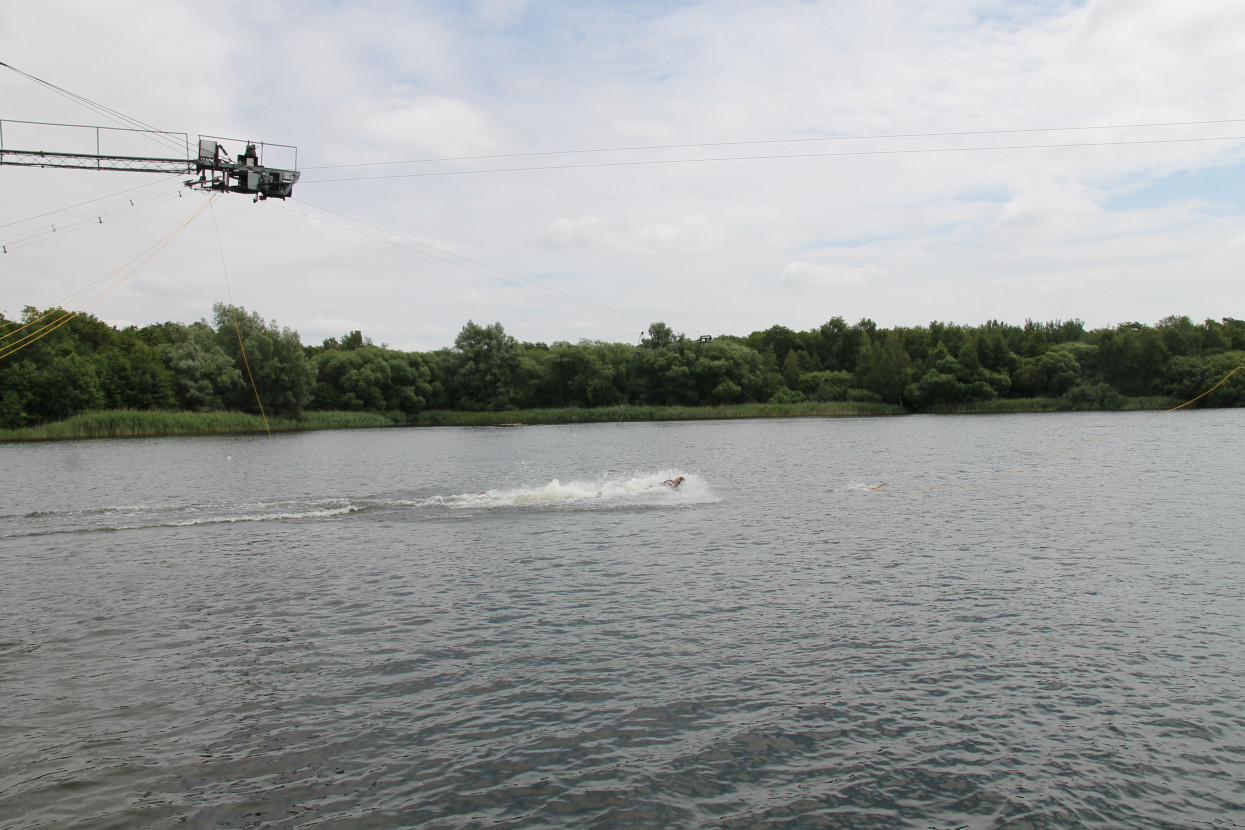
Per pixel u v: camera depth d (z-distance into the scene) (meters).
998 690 14.64
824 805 11.07
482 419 126.62
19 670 15.96
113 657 16.66
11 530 30.67
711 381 131.25
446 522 31.44
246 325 110.12
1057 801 11.12
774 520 31.30
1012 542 26.78
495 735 13.08
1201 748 12.49
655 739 12.91
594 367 133.50
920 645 16.92
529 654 16.59
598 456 61.34
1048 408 119.38
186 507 36.00
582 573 23.08
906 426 95.19
